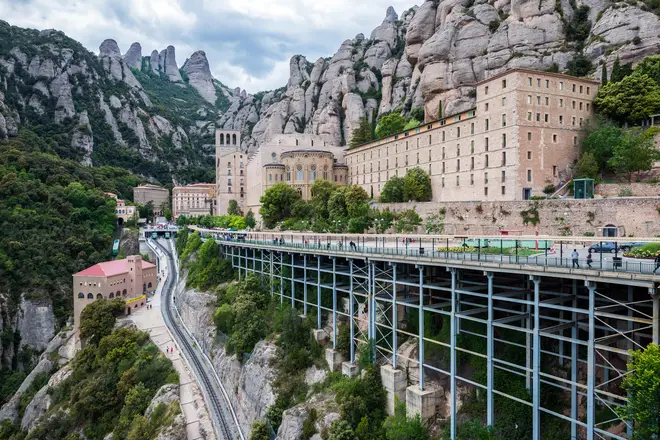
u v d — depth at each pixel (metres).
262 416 47.75
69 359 80.44
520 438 31.84
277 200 111.56
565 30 99.75
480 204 66.94
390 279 45.44
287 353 52.25
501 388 34.38
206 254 88.06
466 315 34.38
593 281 25.72
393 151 108.31
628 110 75.12
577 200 54.38
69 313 97.50
